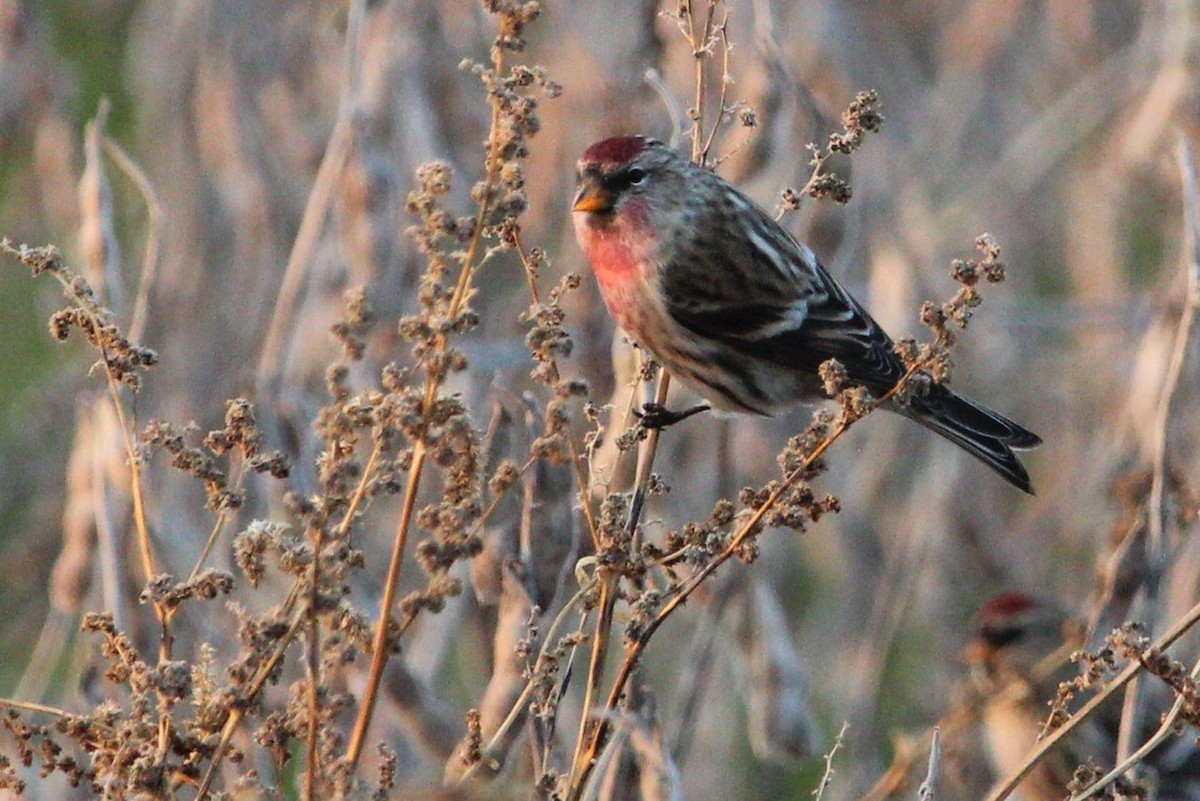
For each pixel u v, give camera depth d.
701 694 10.05
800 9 12.90
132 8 15.65
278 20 13.32
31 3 13.05
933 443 13.85
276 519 9.77
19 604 14.04
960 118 15.20
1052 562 14.20
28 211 14.61
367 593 9.46
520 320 6.37
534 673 6.29
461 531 5.70
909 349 6.28
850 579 14.29
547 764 6.39
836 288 9.16
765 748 10.41
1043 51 15.48
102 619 6.08
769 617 10.43
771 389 9.01
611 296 8.90
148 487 9.48
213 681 6.03
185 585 5.96
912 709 13.96
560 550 7.68
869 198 12.84
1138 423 11.24
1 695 13.49
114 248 8.80
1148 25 13.91
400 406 5.66
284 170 13.24
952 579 14.07
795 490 6.41
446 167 5.75
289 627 5.90
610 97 11.16
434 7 12.11
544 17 12.62
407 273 10.95
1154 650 6.29
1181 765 11.12
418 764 9.84
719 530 6.54
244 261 13.26
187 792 7.87
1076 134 14.66
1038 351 15.07
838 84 12.82
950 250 14.69
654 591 6.54
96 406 9.48
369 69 11.62
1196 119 12.79
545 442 5.89
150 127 14.04
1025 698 11.79
